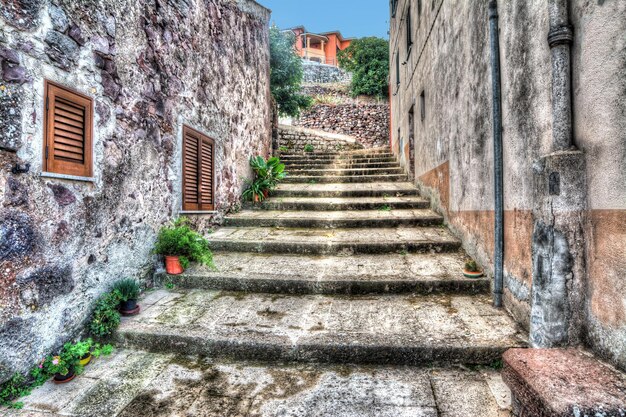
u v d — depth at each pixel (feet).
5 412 6.24
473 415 6.07
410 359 7.82
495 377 7.25
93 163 8.79
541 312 6.59
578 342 6.18
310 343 8.04
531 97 7.77
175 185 13.14
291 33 33.24
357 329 8.66
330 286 11.10
